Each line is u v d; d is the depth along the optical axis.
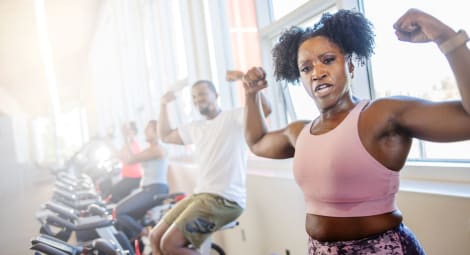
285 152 1.36
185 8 3.84
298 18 2.34
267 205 2.53
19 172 11.56
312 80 1.07
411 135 0.96
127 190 4.36
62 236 2.57
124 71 7.13
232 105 3.33
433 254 1.39
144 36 5.83
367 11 1.88
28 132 12.91
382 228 0.97
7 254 3.94
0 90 12.39
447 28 0.84
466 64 0.82
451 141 0.89
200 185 2.43
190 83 3.82
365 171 0.96
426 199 1.39
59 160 10.98
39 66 11.62
